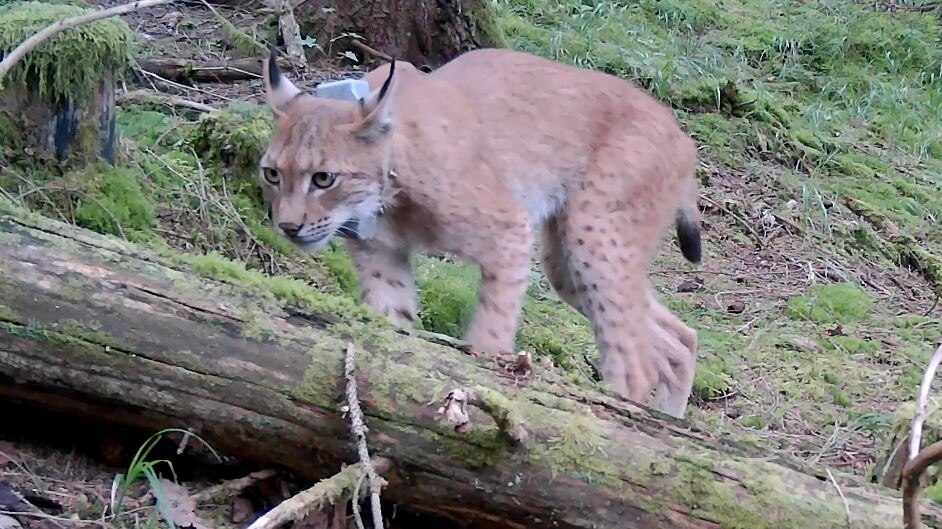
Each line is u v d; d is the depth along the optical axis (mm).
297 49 12586
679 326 8297
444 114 6812
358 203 6457
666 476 4590
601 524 4578
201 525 4586
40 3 7375
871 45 20016
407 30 13211
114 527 4422
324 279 8039
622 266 7664
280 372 4566
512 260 6980
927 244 13680
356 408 4461
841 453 7801
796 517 4594
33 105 6941
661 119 7969
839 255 12828
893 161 16156
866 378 9508
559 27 16531
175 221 7660
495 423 4539
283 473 4867
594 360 8812
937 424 6047
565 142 7484
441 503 4707
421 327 7809
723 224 12852
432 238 6930
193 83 11281
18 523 4285
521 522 4672
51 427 4930
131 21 12922
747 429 8227
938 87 18891
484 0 13430
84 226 6961
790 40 19141
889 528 4613
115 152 7512
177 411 4594
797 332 10430
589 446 4590
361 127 6289
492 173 7078
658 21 18672
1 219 4598
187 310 4582
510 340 7047
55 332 4484
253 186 8391
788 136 15344
